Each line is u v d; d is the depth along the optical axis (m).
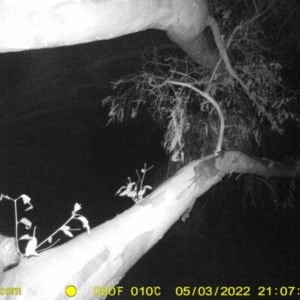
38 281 2.10
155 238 3.06
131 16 2.37
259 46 6.39
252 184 7.83
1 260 2.06
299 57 7.10
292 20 6.80
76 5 1.93
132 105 8.12
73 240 2.46
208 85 5.58
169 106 6.25
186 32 3.68
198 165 4.01
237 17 6.41
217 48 5.75
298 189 8.52
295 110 7.11
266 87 6.29
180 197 3.43
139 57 7.85
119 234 2.67
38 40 1.91
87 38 2.15
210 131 6.05
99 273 2.38
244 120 6.43
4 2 1.74
